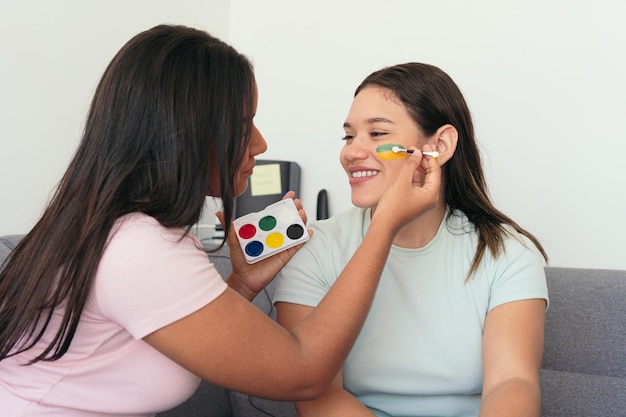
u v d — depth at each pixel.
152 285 0.77
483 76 2.18
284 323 1.17
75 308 0.78
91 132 0.84
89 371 0.84
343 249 1.22
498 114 2.15
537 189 2.10
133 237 0.78
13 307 0.82
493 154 2.15
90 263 0.77
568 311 1.40
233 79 0.86
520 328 1.06
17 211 1.74
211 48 0.87
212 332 0.78
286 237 1.11
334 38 2.44
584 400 1.33
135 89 0.82
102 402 0.86
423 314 1.15
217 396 1.57
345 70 2.41
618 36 2.00
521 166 2.12
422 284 1.17
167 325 0.78
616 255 2.00
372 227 0.93
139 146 0.82
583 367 1.36
